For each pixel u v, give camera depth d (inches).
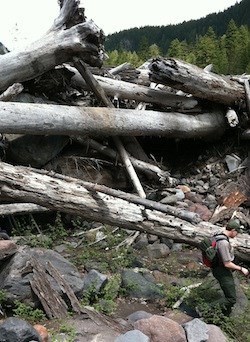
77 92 364.8
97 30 284.8
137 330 167.9
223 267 204.7
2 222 286.7
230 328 193.9
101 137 354.6
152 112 339.0
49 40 285.3
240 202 327.0
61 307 189.5
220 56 1250.0
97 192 257.1
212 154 392.2
